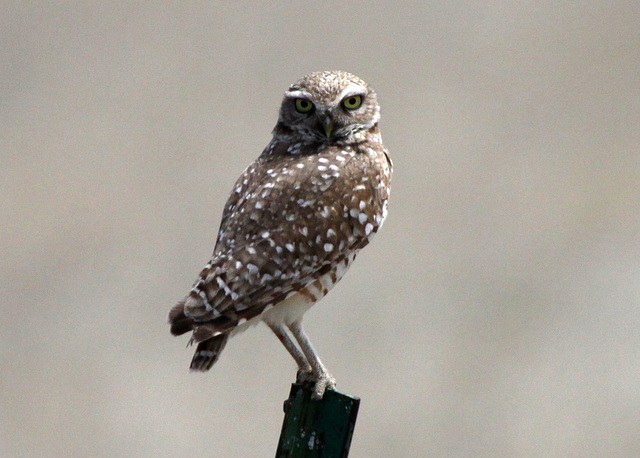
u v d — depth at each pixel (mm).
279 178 12047
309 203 11898
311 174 12094
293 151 12625
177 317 11250
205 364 11359
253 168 12555
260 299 11438
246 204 11930
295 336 12133
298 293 11922
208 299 11281
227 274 11383
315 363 12055
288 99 12758
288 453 10367
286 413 10500
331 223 11906
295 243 11680
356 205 12109
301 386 10500
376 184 12398
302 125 12672
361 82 12805
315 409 10305
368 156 12586
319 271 11836
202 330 11117
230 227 11828
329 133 12500
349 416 10203
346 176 12188
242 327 11906
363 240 12203
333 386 12016
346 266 12211
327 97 12516
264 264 11508
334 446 10211
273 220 11758
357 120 12664
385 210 12523
